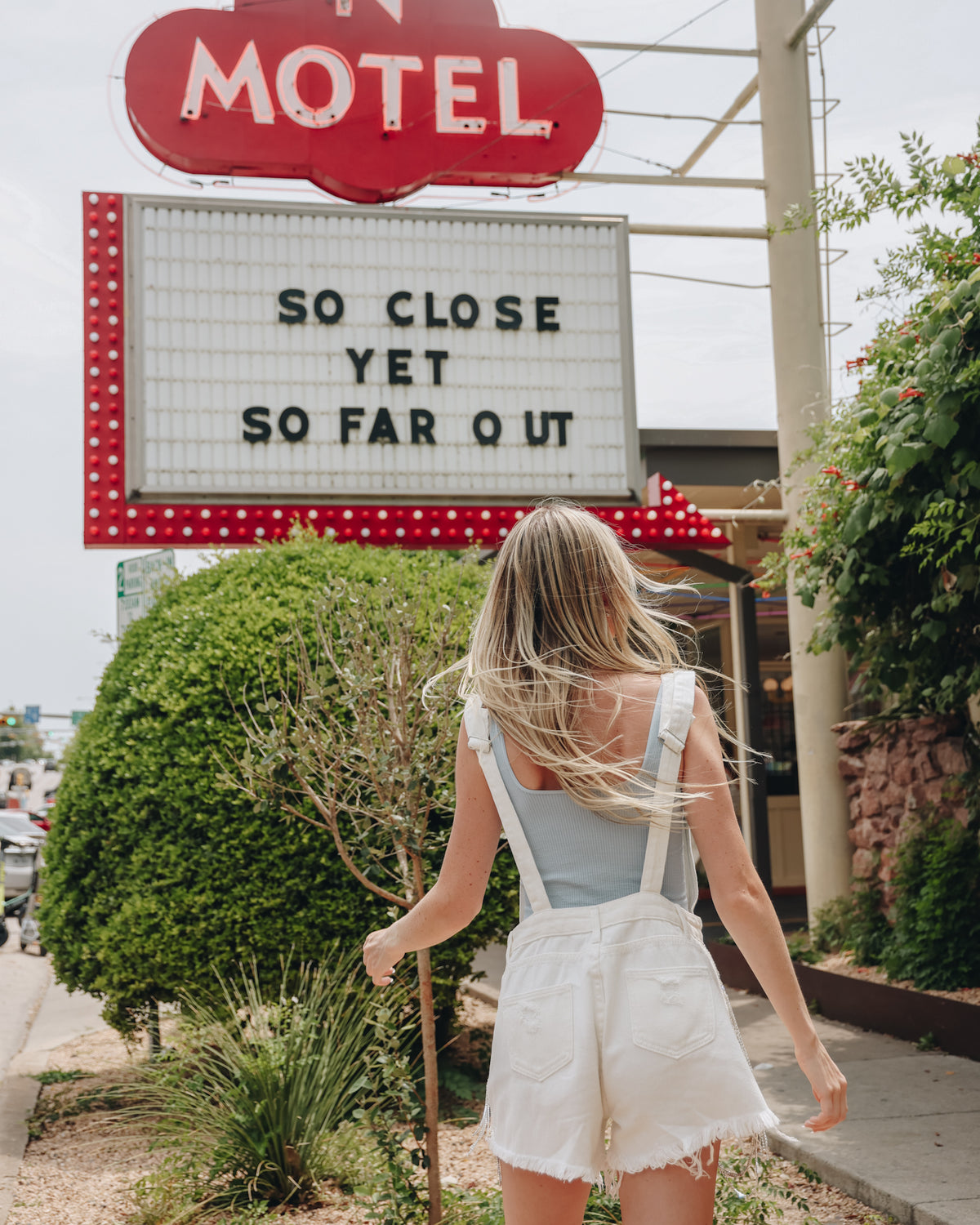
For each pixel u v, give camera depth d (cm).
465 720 196
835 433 654
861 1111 479
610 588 198
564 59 920
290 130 885
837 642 661
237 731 520
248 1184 410
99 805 557
